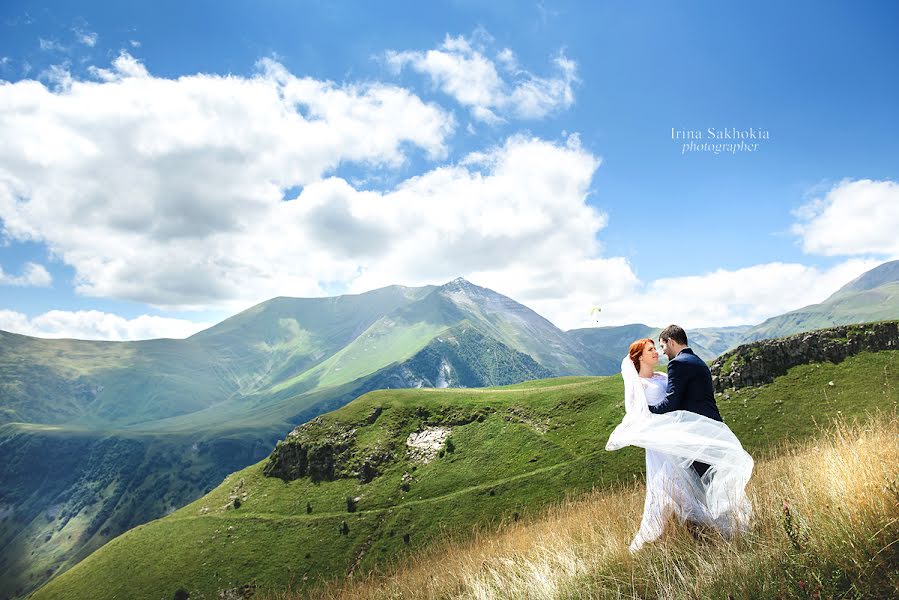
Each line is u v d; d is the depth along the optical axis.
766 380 71.12
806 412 60.84
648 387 6.54
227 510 122.56
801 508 4.69
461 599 6.23
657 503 5.82
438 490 103.94
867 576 3.42
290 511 115.31
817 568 3.68
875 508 3.91
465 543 9.66
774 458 9.25
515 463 102.50
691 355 6.20
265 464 137.25
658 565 4.73
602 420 104.69
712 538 5.09
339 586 8.82
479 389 155.12
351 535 99.75
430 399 138.62
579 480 86.31
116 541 119.62
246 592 93.31
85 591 105.38
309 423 140.00
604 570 5.10
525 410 120.31
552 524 8.90
